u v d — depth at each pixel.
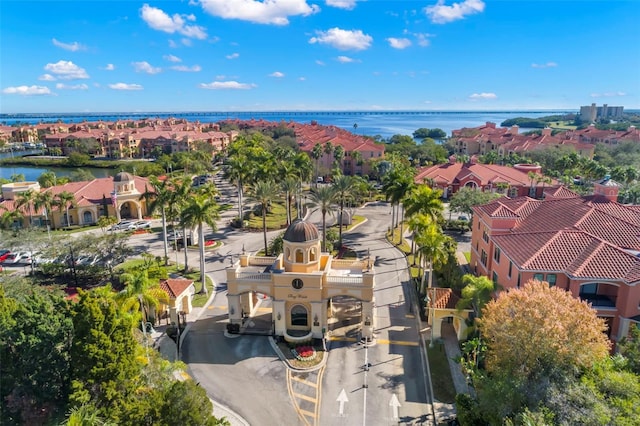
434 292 46.81
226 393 38.72
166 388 31.67
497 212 53.34
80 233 87.19
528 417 24.66
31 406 30.44
